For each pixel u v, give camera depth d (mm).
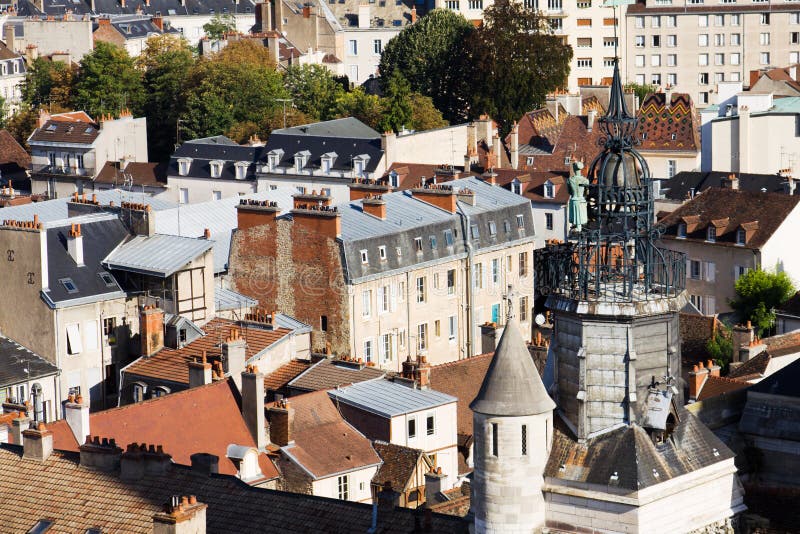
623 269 117562
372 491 199250
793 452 133250
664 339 115562
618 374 115000
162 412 192750
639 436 114750
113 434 187500
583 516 114750
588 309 114750
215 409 196375
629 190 116688
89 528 146125
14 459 157000
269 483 193500
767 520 119438
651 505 113500
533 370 116188
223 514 143500
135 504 147250
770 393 135000
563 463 115438
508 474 115562
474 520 119125
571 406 116562
